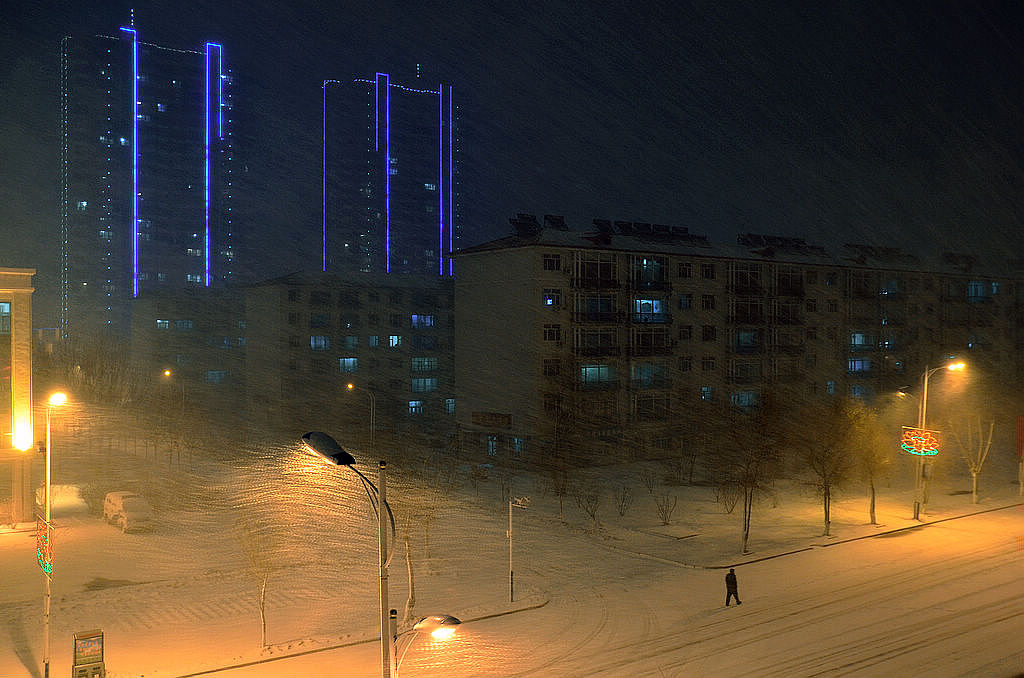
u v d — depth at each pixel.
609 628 25.69
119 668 22.53
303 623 26.52
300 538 38.22
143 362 103.38
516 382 61.25
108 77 186.38
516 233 64.25
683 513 44.84
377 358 84.69
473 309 65.19
